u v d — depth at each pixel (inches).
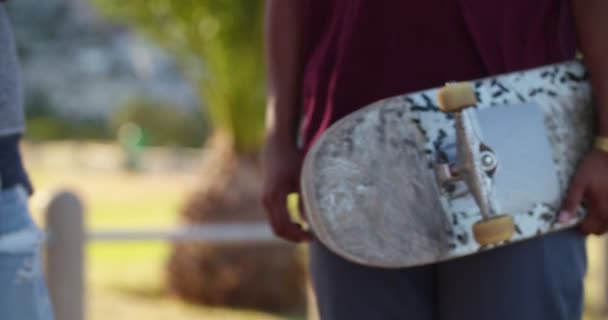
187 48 253.6
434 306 71.5
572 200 66.1
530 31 68.7
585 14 67.7
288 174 76.9
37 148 957.8
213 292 254.2
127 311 240.4
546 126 66.8
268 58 79.1
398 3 67.9
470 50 67.7
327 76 72.5
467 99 64.4
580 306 69.7
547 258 66.9
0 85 66.7
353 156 65.5
